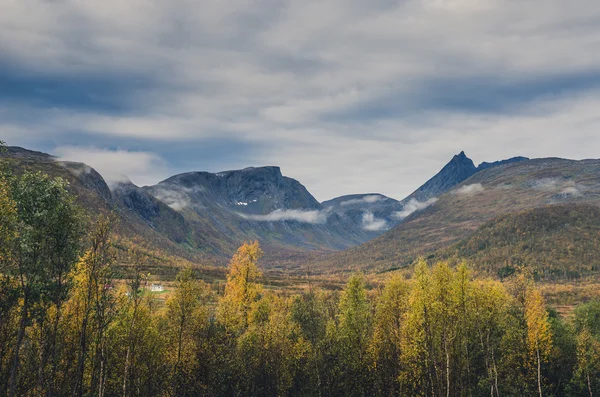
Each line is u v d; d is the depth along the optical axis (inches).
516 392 2492.6
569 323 3309.5
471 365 2677.2
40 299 1656.0
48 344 1765.5
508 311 2785.4
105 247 1843.0
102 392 1966.0
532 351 2524.6
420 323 2266.2
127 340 2122.3
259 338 2758.4
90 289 1760.6
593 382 2637.8
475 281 2645.2
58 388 1969.7
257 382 2728.8
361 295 2866.6
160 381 2396.7
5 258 1549.0
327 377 2696.9
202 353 2449.6
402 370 2551.7
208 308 2770.7
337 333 2812.5
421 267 2346.2
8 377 1814.7
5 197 1470.2
